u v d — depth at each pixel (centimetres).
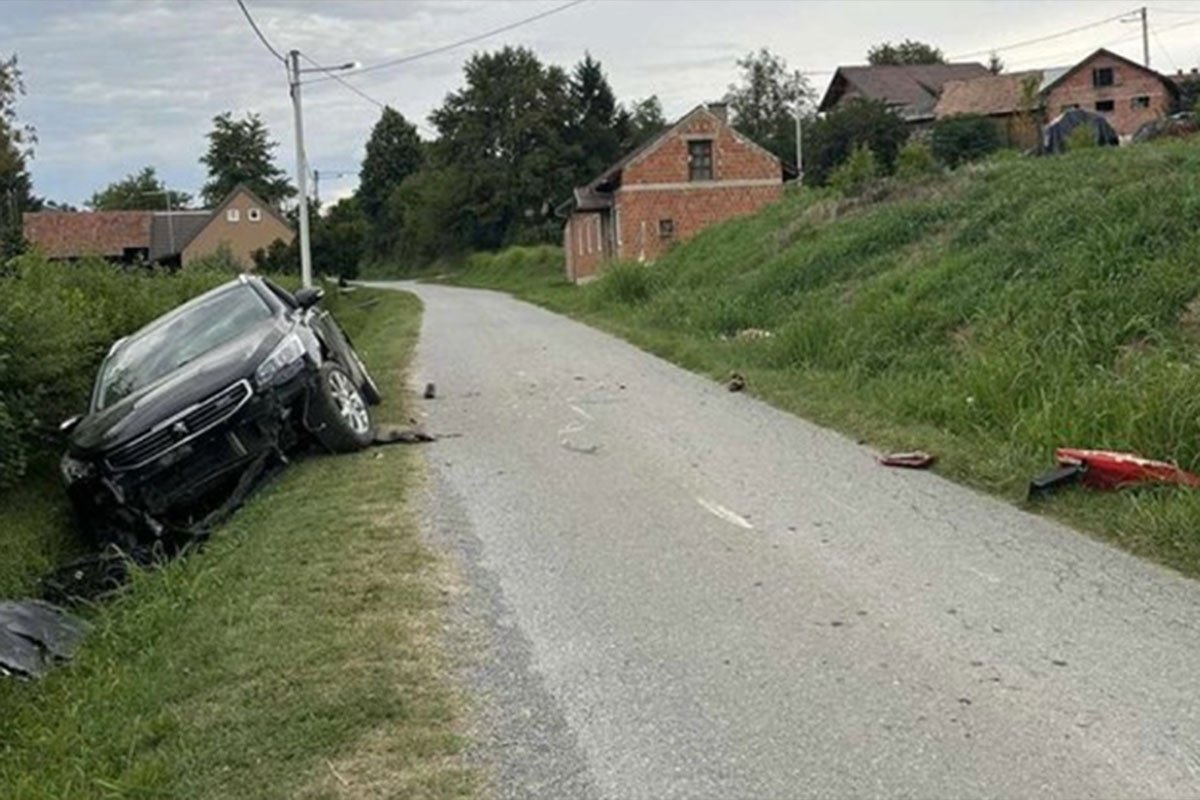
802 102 10394
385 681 547
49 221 8275
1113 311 1140
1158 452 866
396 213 10256
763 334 1748
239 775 469
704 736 486
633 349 1891
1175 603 623
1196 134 2331
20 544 955
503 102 8988
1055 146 3161
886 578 678
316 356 1084
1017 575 676
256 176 10850
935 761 456
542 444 1109
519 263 7212
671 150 5025
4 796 496
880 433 1077
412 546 770
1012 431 971
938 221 1898
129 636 704
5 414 1007
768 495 884
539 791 446
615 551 752
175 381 1017
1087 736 472
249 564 757
